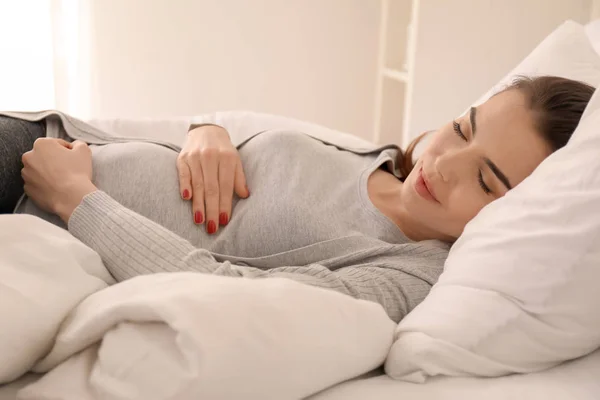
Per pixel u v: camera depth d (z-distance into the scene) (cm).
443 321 67
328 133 145
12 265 62
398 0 233
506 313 66
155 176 96
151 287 59
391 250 90
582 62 122
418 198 91
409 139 199
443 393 62
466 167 88
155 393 51
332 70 252
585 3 186
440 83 195
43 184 89
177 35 234
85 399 54
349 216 98
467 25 191
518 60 192
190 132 111
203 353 50
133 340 54
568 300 66
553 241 66
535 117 87
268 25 241
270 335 54
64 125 104
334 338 59
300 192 97
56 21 217
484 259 70
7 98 219
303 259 91
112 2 226
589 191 68
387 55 236
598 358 70
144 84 237
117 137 109
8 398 59
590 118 78
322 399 60
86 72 223
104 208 82
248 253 94
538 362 67
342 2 246
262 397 54
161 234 79
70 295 63
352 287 78
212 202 95
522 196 74
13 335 57
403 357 64
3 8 212
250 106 248
